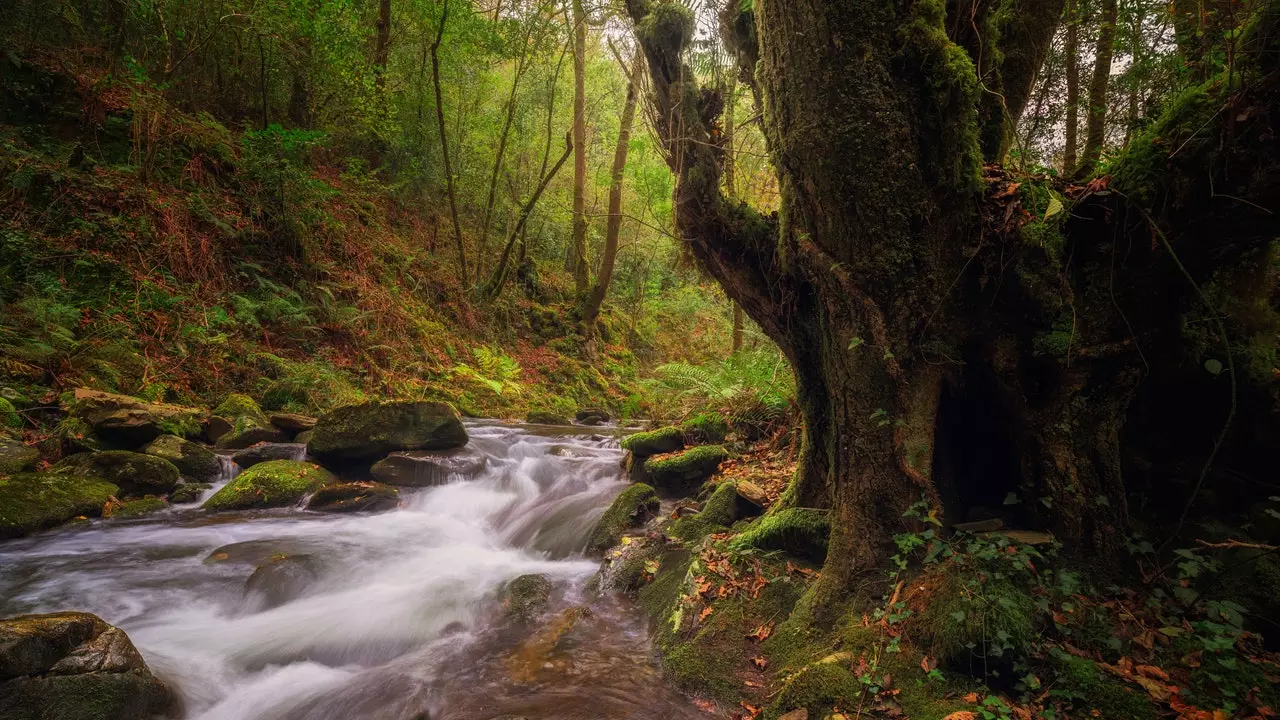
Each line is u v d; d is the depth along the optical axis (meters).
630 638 3.76
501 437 8.70
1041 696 2.60
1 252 7.38
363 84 12.52
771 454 5.67
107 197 8.65
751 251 3.72
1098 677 2.58
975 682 2.71
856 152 2.94
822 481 3.96
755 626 3.45
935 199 3.02
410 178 15.66
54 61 9.46
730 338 19.50
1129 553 3.12
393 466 6.74
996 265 3.09
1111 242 2.91
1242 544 2.72
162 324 8.14
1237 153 2.43
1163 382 3.27
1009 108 3.73
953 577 2.95
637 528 5.12
